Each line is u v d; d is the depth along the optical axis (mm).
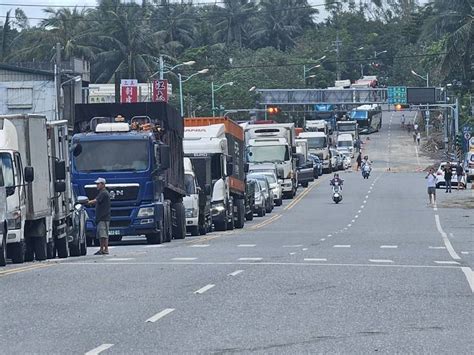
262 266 51938
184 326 31219
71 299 37750
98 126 76312
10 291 40375
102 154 75125
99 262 54844
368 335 29531
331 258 57938
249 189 117500
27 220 59000
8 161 56562
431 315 33625
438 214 120062
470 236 83562
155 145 75812
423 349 27219
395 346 27688
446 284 43312
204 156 96625
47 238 61750
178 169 85375
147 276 46312
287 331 30234
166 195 84562
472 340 28672
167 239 79438
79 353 26656
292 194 159125
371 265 52844
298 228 99125
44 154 61688
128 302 36875
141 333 29859
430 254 62156
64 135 67312
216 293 39688
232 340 28672
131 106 80562
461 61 170125
